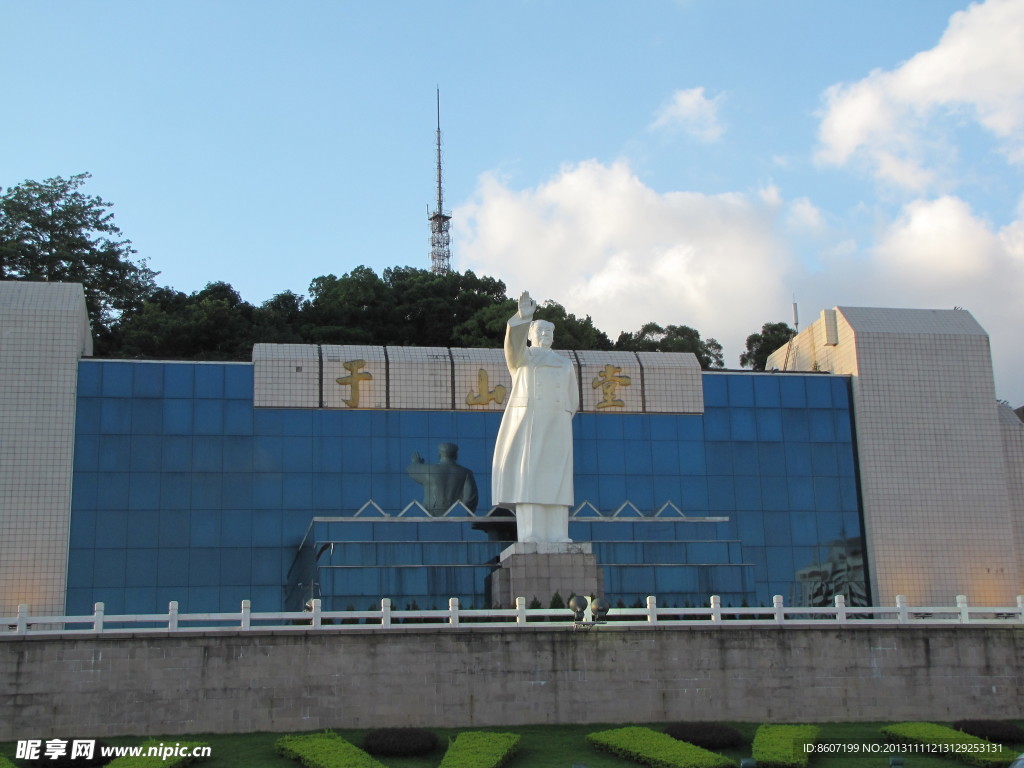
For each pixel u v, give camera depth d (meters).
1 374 56.34
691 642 43.66
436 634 42.28
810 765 37.28
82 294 59.81
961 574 60.84
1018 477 64.44
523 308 50.91
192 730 40.22
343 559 53.75
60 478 55.78
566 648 42.88
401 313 91.56
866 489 61.59
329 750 36.62
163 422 58.00
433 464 59.66
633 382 62.25
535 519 49.72
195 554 56.69
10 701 39.53
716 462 61.66
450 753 36.78
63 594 54.56
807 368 67.75
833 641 44.47
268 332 84.12
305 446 59.00
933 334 64.19
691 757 36.03
